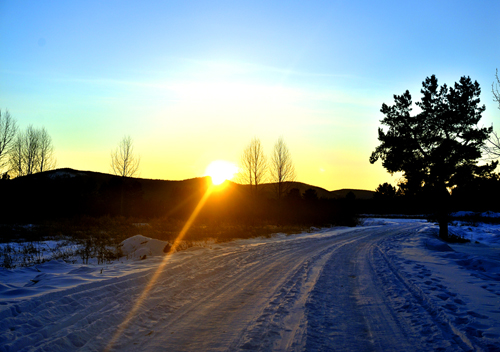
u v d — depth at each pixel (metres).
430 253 14.73
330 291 7.84
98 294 6.57
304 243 18.83
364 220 52.12
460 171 23.88
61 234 17.80
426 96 25.22
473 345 4.46
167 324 5.42
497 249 17.84
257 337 4.91
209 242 18.09
